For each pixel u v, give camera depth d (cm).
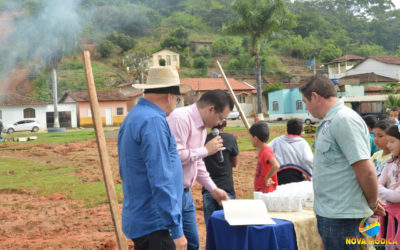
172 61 8781
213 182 487
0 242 657
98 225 750
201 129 426
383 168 458
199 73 8762
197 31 11588
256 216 368
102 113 5138
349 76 5975
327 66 6994
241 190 1043
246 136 2584
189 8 12456
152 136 296
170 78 336
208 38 11262
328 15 14612
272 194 423
